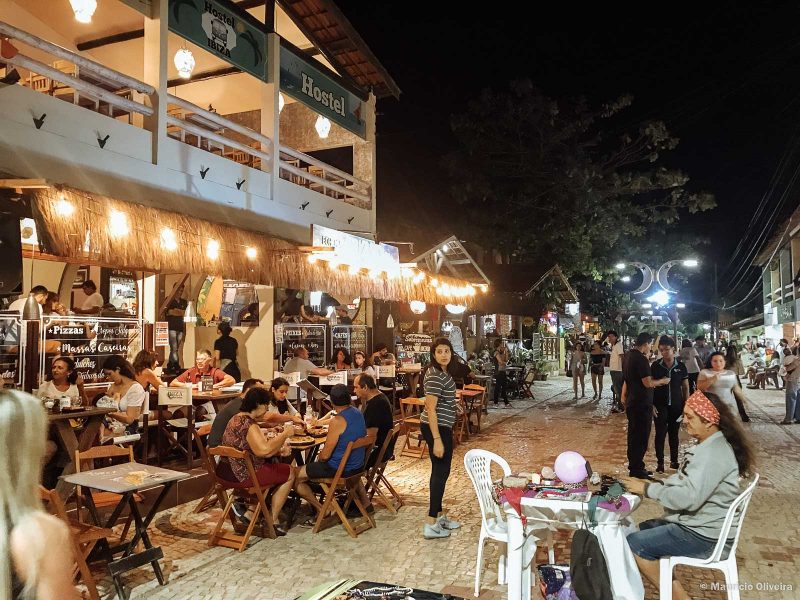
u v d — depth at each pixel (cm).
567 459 480
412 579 536
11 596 185
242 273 907
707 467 418
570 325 3353
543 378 2672
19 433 197
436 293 1590
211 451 632
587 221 2853
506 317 2681
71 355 862
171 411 930
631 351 874
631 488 460
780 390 2316
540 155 2739
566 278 2903
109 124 835
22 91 719
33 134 727
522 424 1411
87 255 672
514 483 475
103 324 912
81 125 794
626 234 3450
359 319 1552
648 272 3603
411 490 842
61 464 666
